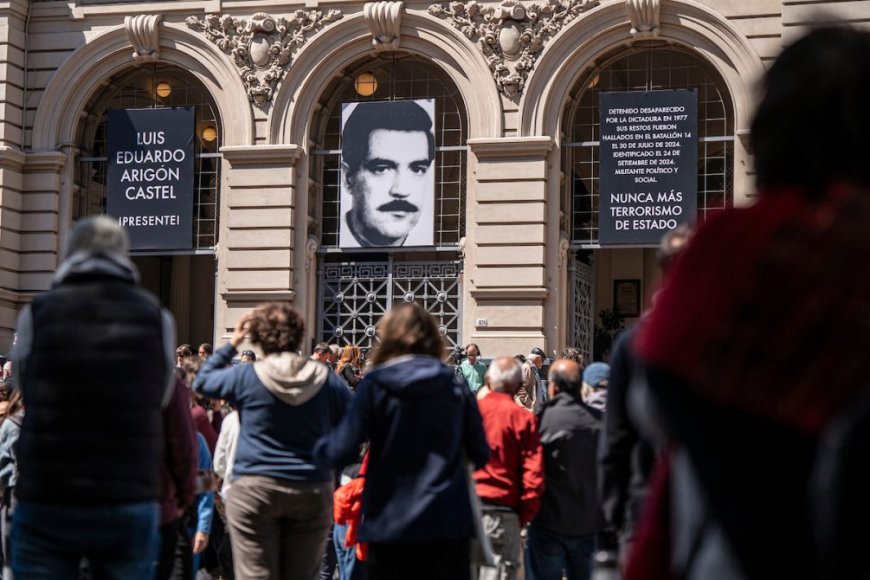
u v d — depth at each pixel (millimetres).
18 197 35875
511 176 33031
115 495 7410
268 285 34344
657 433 2984
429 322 9625
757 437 2746
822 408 2701
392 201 33719
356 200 33906
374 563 9242
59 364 7465
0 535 16094
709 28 31953
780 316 2758
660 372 2834
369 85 34969
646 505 3230
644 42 32969
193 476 9945
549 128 33062
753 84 3121
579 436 12570
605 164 32781
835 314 2730
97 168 36969
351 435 9234
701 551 2826
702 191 32906
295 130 34656
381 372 9281
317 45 34500
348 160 34000
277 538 11188
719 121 32812
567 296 33844
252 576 11047
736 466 2744
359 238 33875
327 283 34969
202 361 14180
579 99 33906
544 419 12734
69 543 7477
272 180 34438
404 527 9031
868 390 2686
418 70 34656
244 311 34625
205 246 35844
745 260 2818
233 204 34625
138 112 35438
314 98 34594
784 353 2734
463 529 9164
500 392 12797
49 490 7414
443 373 9344
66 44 36125
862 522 2621
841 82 2924
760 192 3023
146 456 7590
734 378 2748
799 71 2977
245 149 34438
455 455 9312
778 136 2980
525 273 32844
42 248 35750
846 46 2973
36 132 36062
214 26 35188
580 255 35625
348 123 34031
